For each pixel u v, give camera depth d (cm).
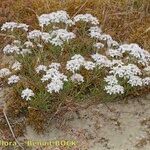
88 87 56
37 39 59
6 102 55
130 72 52
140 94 56
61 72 57
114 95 54
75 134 52
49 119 53
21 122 53
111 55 55
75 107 54
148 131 53
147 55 55
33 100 53
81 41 61
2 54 62
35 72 56
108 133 52
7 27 58
